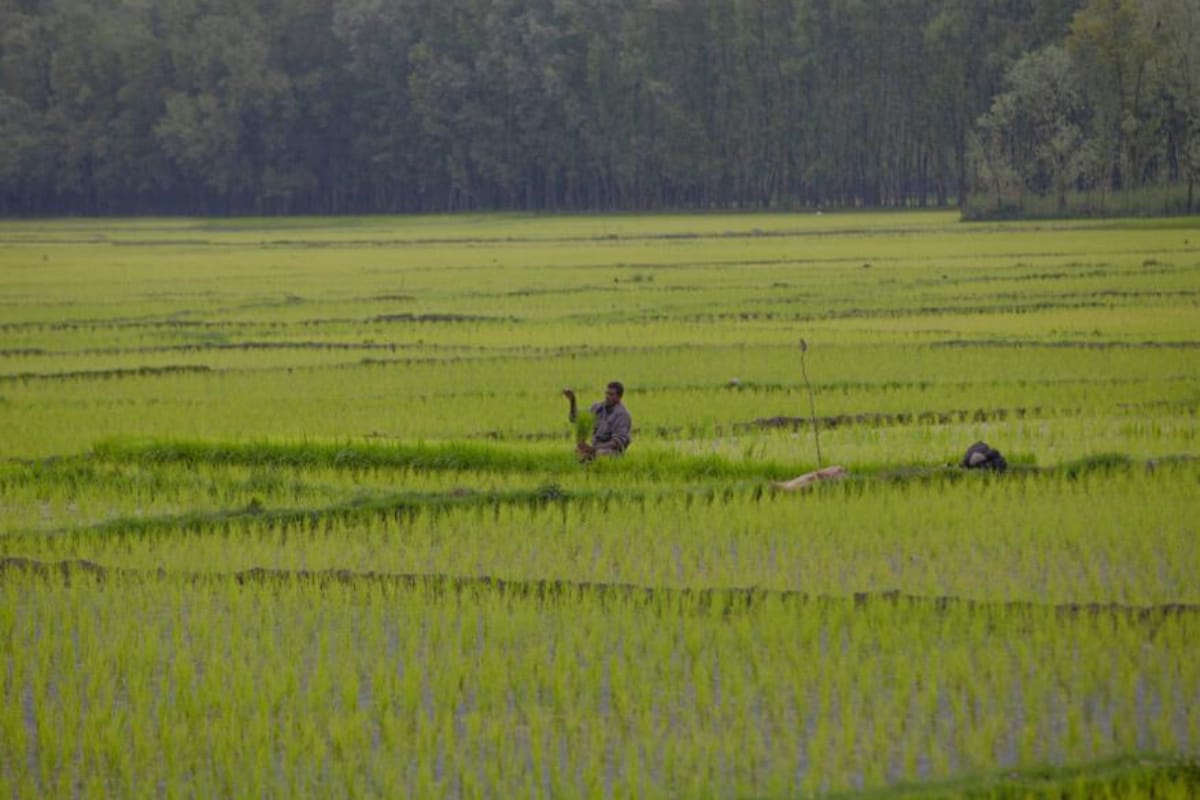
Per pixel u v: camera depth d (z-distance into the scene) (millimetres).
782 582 49781
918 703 39469
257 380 100312
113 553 55094
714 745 36844
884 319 133000
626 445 68875
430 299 163000
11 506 63562
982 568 51031
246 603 48344
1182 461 65250
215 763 36719
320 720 39219
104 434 80125
